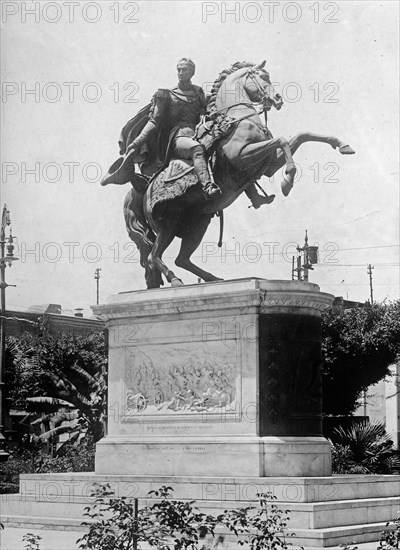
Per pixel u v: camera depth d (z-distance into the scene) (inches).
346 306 1157.1
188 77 567.2
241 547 429.1
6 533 490.0
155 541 336.2
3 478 777.6
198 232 568.1
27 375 1054.4
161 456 520.1
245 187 542.3
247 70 545.0
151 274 572.7
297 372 502.6
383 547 366.0
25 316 1138.7
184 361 528.4
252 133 530.3
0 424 967.0
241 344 504.7
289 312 505.4
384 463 815.7
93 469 800.3
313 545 425.1
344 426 1023.6
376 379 1079.0
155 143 568.1
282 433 495.2
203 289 520.7
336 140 521.0
